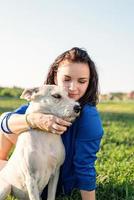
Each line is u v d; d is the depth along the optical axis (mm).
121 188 1567
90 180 1378
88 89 1396
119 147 2523
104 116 4969
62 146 1357
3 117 1419
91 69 1373
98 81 1408
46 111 1304
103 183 1621
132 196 1502
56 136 1337
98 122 1380
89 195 1391
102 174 1723
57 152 1338
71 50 1362
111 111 6125
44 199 1467
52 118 1271
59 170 1402
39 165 1315
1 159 1500
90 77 1385
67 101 1289
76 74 1331
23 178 1341
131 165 1861
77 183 1438
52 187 1386
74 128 1380
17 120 1344
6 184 1371
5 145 1460
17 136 1420
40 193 1378
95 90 1403
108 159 2064
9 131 1389
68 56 1343
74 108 1274
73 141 1388
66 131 1389
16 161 1342
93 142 1373
